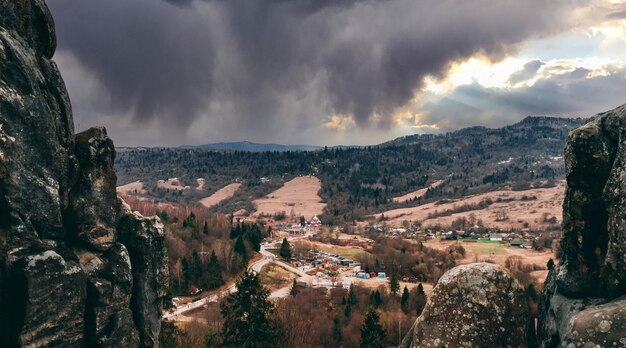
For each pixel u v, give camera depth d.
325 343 80.19
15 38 18.28
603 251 12.08
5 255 17.41
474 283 13.81
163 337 50.34
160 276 25.19
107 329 21.64
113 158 23.14
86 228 21.50
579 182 12.44
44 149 18.77
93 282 21.11
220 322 80.50
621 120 11.72
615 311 10.38
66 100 20.86
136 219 24.31
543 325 13.41
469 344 13.27
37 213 18.47
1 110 17.09
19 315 17.69
